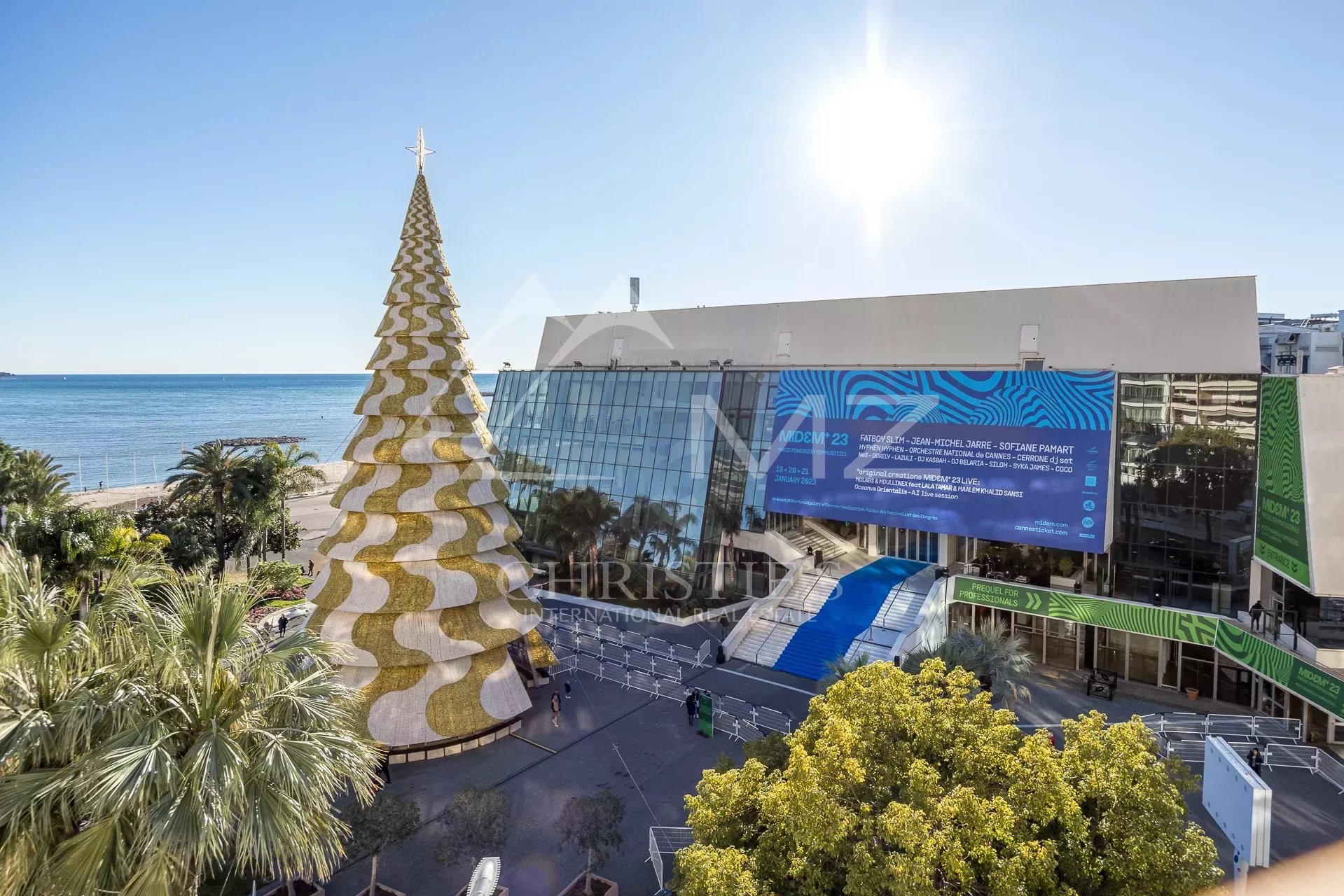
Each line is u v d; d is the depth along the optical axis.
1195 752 26.91
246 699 13.28
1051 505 34.25
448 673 26.73
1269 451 29.31
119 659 12.70
